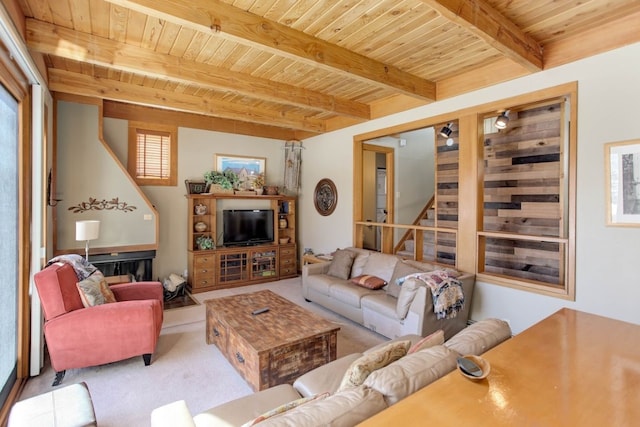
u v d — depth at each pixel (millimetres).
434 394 1106
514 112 3764
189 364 2869
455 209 4281
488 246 3998
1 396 2174
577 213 2834
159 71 3100
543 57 2979
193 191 5312
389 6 2375
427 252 5656
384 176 7379
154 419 1312
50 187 3541
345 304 3885
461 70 3547
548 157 3500
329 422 978
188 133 5441
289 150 6406
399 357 1505
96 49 2791
